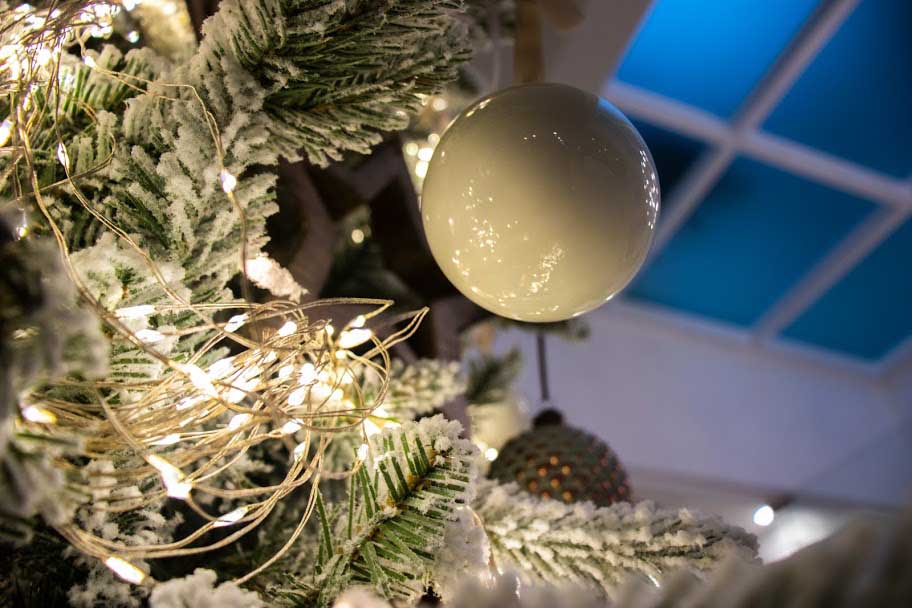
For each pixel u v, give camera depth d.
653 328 1.47
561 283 0.28
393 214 0.46
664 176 1.27
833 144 1.25
